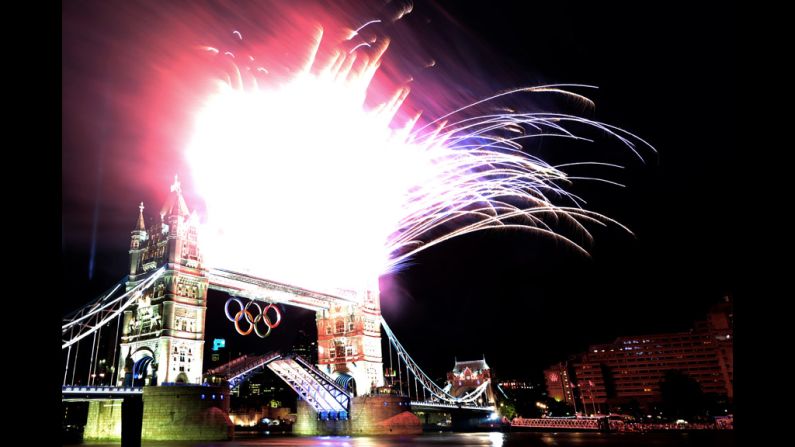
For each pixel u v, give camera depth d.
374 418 142.88
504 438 100.25
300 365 159.25
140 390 102.19
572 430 134.25
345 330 165.88
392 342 185.12
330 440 106.06
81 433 117.75
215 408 105.94
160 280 116.56
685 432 97.00
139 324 118.19
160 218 123.94
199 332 116.62
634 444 66.62
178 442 95.31
